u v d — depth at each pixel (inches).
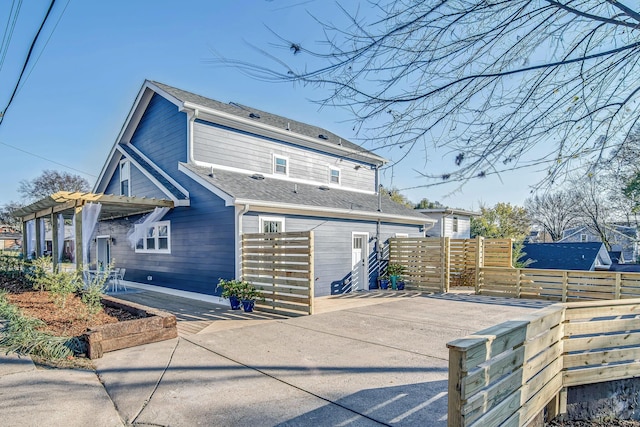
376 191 639.8
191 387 154.0
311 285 304.8
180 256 425.1
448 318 296.5
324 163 555.8
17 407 131.8
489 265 530.9
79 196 345.1
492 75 92.3
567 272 401.7
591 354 171.2
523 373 127.5
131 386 154.9
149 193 484.7
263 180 459.5
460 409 90.5
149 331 218.8
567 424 164.4
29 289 368.8
